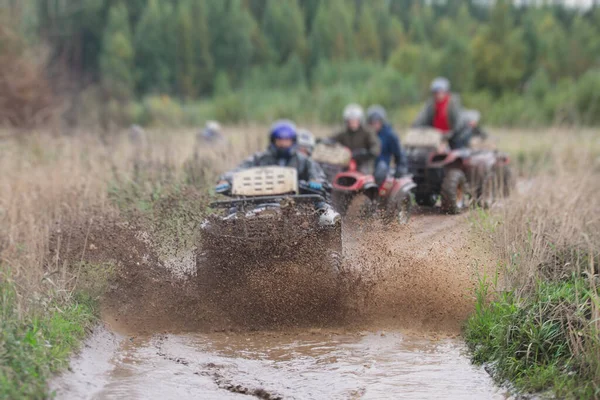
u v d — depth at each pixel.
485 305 18.45
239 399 14.83
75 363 15.70
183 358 17.06
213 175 31.11
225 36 164.62
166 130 56.75
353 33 184.38
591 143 42.00
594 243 19.78
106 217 21.64
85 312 18.08
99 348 17.09
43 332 15.85
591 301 15.60
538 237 19.55
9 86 46.69
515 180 37.66
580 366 14.30
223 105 97.75
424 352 17.42
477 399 14.73
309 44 177.62
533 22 130.38
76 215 22.56
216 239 19.70
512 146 56.66
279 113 93.94
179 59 152.50
